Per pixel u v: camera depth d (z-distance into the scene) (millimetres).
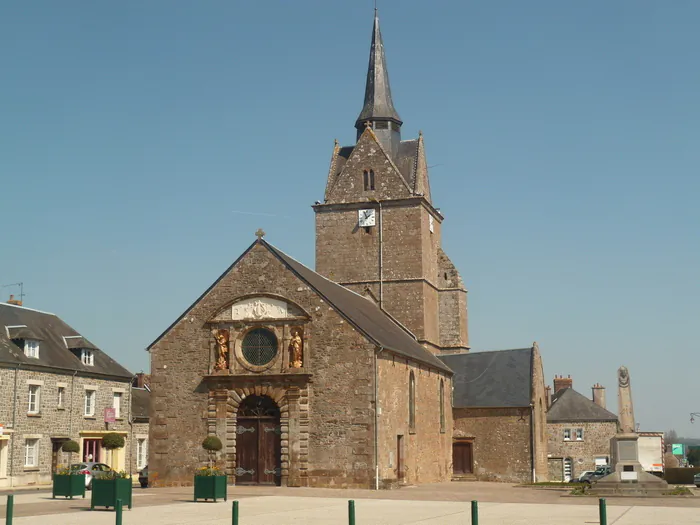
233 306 45781
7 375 53375
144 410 70375
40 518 27391
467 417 60312
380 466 43156
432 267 65688
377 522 26484
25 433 54438
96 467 47312
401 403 47719
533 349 62812
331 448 43281
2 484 52031
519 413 59188
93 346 62281
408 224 63281
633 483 38719
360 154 65188
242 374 44781
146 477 53375
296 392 43969
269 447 44438
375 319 53000
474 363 63469
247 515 28547
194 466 45000
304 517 27922
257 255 45969
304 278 45062
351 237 64125
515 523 26188
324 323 44406
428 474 53156
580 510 30891
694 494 37812
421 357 52719
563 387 87375
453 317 66625
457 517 28234
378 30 68938
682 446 123062
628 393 41625
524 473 58375
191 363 45906
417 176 64750
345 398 43500
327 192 65375
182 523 26078
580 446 77562
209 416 45062
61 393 58375
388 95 67625
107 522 26109
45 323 61969
